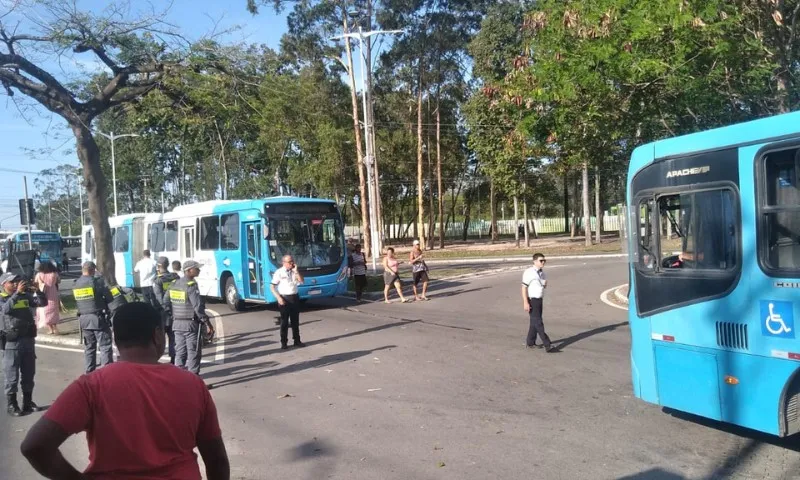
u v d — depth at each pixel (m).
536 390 8.55
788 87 11.98
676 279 6.57
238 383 9.61
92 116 16.84
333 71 42.03
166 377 2.74
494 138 37.56
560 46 12.14
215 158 28.98
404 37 39.72
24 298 8.47
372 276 28.06
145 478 2.60
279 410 8.02
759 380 5.77
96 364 11.08
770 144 5.73
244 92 17.33
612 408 7.64
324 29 36.91
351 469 5.92
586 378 9.12
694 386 6.39
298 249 17.64
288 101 18.66
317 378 9.68
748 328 5.86
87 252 31.27
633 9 11.38
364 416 7.61
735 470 5.68
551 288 20.59
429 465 5.95
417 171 50.03
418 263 19.53
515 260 36.03
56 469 2.53
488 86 14.93
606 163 14.88
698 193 6.38
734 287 5.99
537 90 12.28
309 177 43.12
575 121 12.79
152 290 14.91
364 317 16.25
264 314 17.75
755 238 5.82
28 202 21.72
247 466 6.10
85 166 16.73
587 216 43.59
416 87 45.00
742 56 11.55
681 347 6.51
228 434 7.12
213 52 16.67
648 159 6.91
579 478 5.57
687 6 10.74
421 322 14.97
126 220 26.41
